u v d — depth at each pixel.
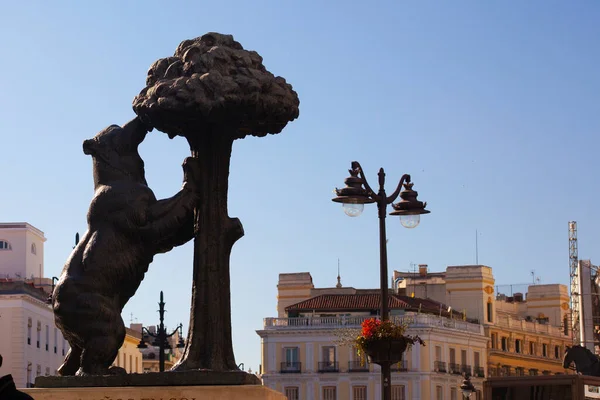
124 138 11.41
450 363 86.56
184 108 11.04
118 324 11.09
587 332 79.25
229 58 11.26
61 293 11.05
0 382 7.27
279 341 84.88
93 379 10.70
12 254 84.81
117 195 11.14
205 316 11.08
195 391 10.45
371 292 94.69
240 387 10.42
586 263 80.25
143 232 11.10
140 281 11.30
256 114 11.27
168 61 11.42
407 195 23.41
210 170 11.31
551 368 101.44
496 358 93.94
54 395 10.49
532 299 106.06
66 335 11.14
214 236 11.19
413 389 83.25
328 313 86.44
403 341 20.53
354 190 21.56
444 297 96.25
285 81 11.61
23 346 69.38
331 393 83.75
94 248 11.07
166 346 32.25
